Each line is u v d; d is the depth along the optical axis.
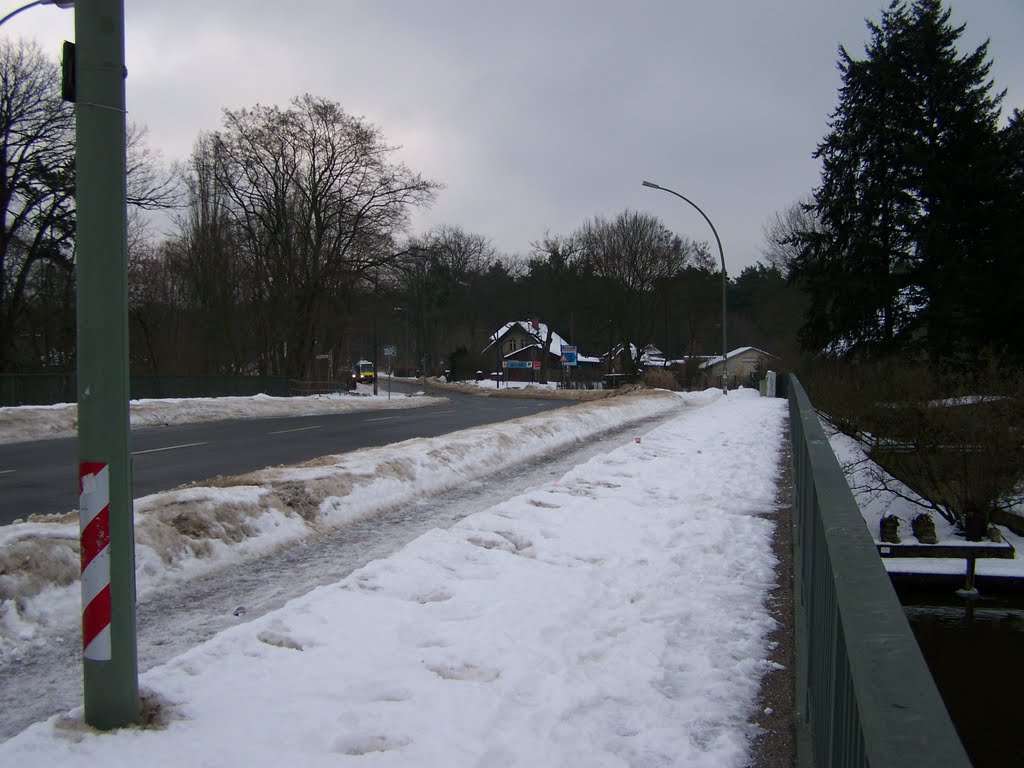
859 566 2.42
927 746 1.32
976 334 36.09
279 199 44.78
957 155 39.62
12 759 3.23
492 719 3.70
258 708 3.77
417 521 9.42
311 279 45.66
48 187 30.09
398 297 47.84
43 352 39.41
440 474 12.16
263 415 32.50
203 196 45.22
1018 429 20.66
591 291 75.00
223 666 4.30
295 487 9.21
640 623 5.21
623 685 4.18
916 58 40.41
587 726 3.70
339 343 56.25
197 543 7.18
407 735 3.51
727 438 17.52
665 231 75.62
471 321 99.56
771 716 3.94
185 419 28.06
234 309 46.28
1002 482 20.41
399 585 5.89
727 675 4.41
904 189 40.19
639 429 23.19
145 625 5.68
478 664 4.41
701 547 7.27
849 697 1.94
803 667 4.30
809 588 4.38
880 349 39.25
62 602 5.82
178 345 47.25
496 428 17.88
